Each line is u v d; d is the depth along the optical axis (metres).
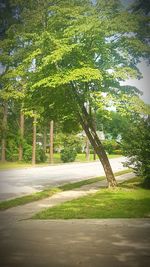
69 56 17.50
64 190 19.42
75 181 25.05
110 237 9.37
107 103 17.12
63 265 7.27
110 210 13.20
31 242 8.93
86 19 17.27
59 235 9.59
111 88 18.39
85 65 17.20
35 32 18.39
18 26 18.81
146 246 8.54
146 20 18.08
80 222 11.27
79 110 18.69
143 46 17.91
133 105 17.56
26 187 21.36
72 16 17.48
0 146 52.84
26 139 54.53
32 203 15.15
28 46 18.64
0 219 11.81
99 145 19.44
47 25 18.28
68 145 58.91
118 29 17.53
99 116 19.34
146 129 19.25
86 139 60.06
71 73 16.50
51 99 18.73
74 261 7.50
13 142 51.53
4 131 47.22
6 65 20.09
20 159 49.81
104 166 19.36
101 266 7.21
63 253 8.03
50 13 18.31
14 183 23.77
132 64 19.28
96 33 17.27
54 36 17.33
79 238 9.27
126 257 7.75
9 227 10.59
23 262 7.46
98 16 17.77
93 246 8.55
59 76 16.77
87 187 20.61
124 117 19.22
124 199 15.77
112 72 17.41
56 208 13.67
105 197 16.42
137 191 18.23
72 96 18.47
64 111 19.38
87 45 17.92
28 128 57.62
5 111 46.88
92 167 41.69
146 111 17.59
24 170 37.03
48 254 7.97
